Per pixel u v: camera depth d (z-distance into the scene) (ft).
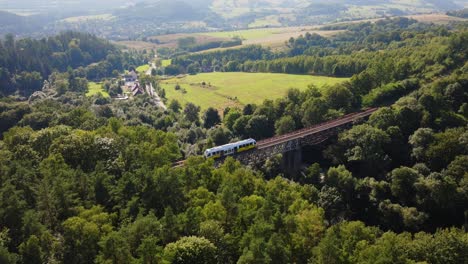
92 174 363.15
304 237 308.60
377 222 463.42
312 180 532.32
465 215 432.66
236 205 325.83
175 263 253.65
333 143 616.39
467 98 618.85
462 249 314.76
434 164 516.32
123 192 335.47
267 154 571.69
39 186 311.06
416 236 347.36
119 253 249.75
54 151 414.41
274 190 401.08
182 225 290.56
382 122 596.29
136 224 274.36
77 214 303.48
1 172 336.29
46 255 265.13
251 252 253.44
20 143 471.62
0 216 280.31
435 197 451.53
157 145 503.61
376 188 487.61
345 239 311.47
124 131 517.55
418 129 560.61
